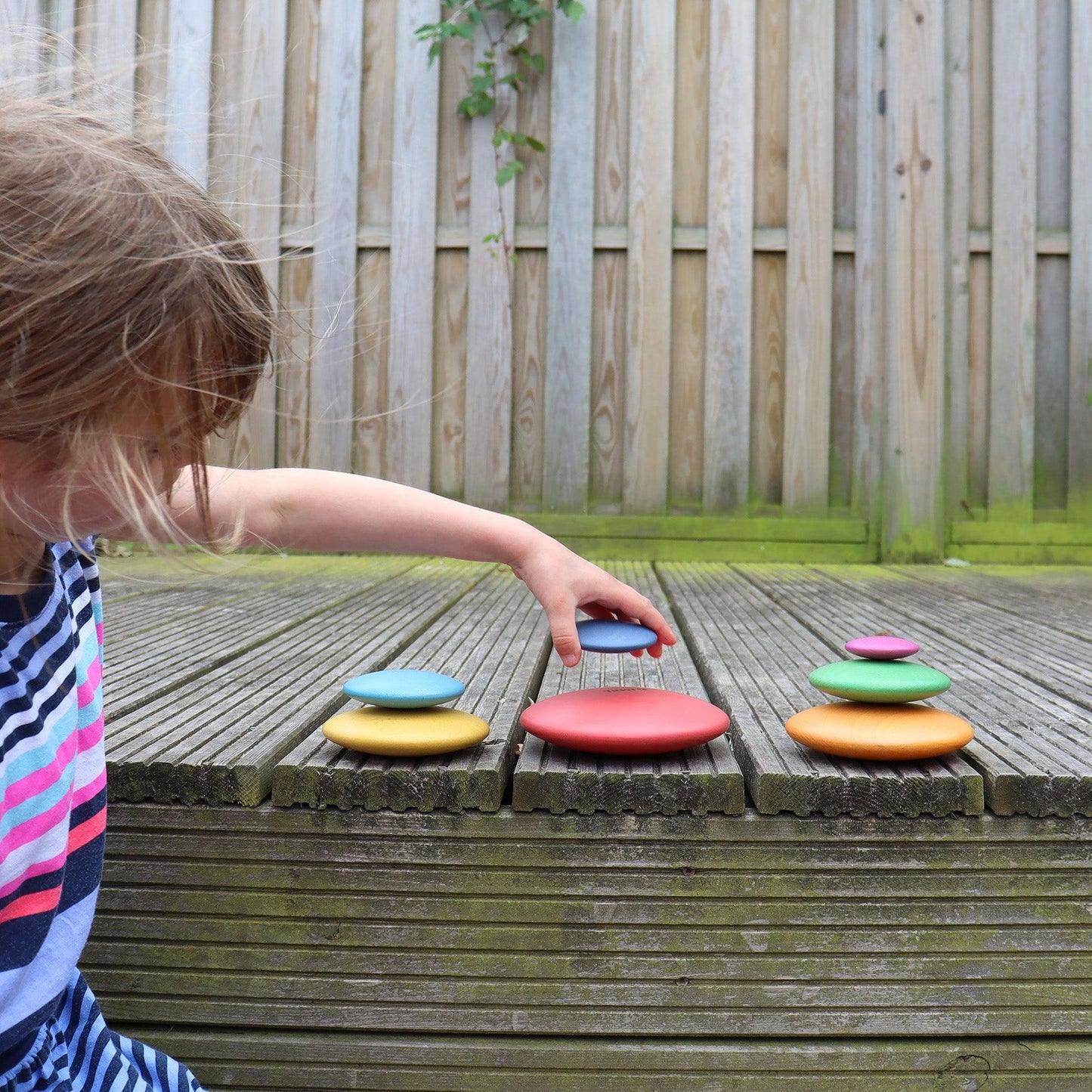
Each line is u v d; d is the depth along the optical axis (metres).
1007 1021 0.85
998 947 0.86
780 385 3.52
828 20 3.48
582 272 3.49
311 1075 0.87
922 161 3.40
